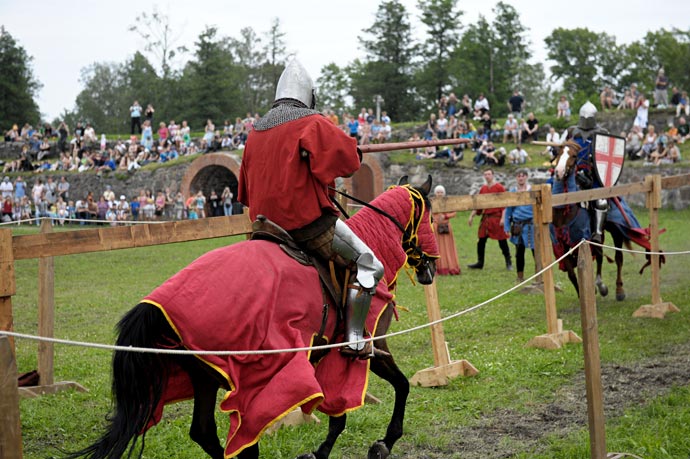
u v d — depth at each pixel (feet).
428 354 27.76
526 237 41.75
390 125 116.16
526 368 24.93
